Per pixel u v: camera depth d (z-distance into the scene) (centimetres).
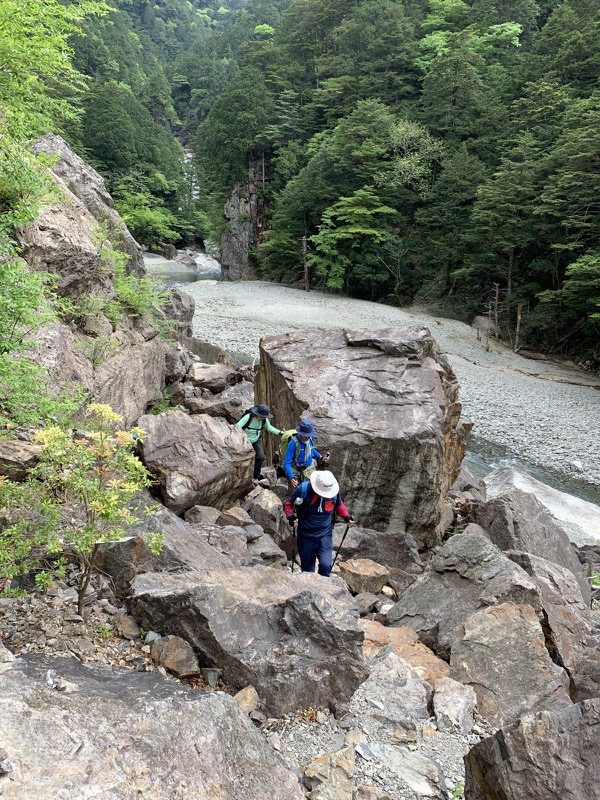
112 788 227
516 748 293
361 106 4544
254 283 4969
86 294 1017
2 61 654
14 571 377
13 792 209
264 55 6419
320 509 572
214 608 393
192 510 644
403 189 4341
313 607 397
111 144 6028
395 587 666
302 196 4719
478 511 820
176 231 6938
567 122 3325
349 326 3384
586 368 3045
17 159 740
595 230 3066
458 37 4788
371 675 422
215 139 5709
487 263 3769
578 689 463
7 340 579
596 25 3794
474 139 4359
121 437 397
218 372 1625
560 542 805
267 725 354
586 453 1795
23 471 501
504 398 2320
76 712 261
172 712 278
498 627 469
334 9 6197
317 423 828
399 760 349
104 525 402
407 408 855
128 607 419
